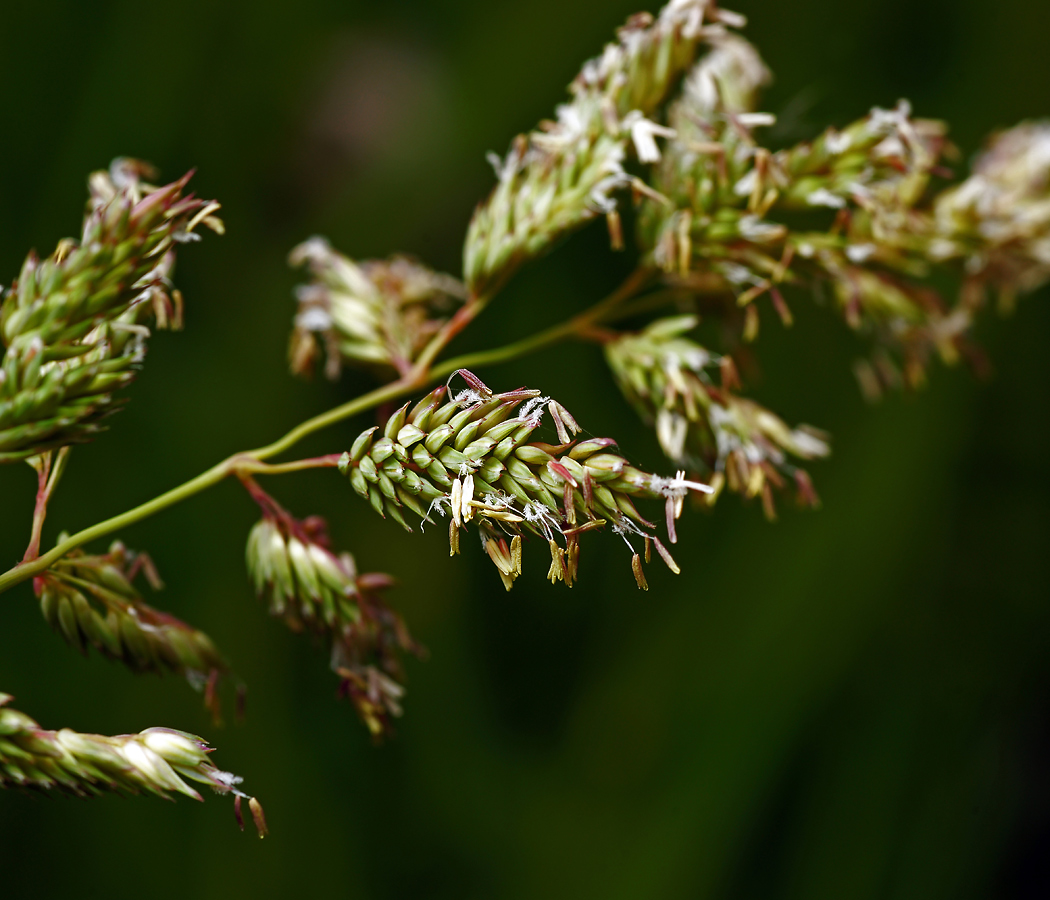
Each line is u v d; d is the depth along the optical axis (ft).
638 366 1.20
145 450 1.88
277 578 1.16
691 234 1.19
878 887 1.86
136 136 2.01
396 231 2.17
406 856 1.85
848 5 2.16
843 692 1.95
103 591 1.14
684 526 2.03
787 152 1.19
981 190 1.24
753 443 1.19
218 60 2.08
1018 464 2.11
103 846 1.69
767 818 1.89
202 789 1.76
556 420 1.07
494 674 2.02
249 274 2.09
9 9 1.92
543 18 2.16
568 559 1.06
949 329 1.26
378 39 2.24
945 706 1.98
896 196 1.21
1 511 1.78
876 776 1.92
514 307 2.09
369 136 2.19
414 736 1.92
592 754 1.95
